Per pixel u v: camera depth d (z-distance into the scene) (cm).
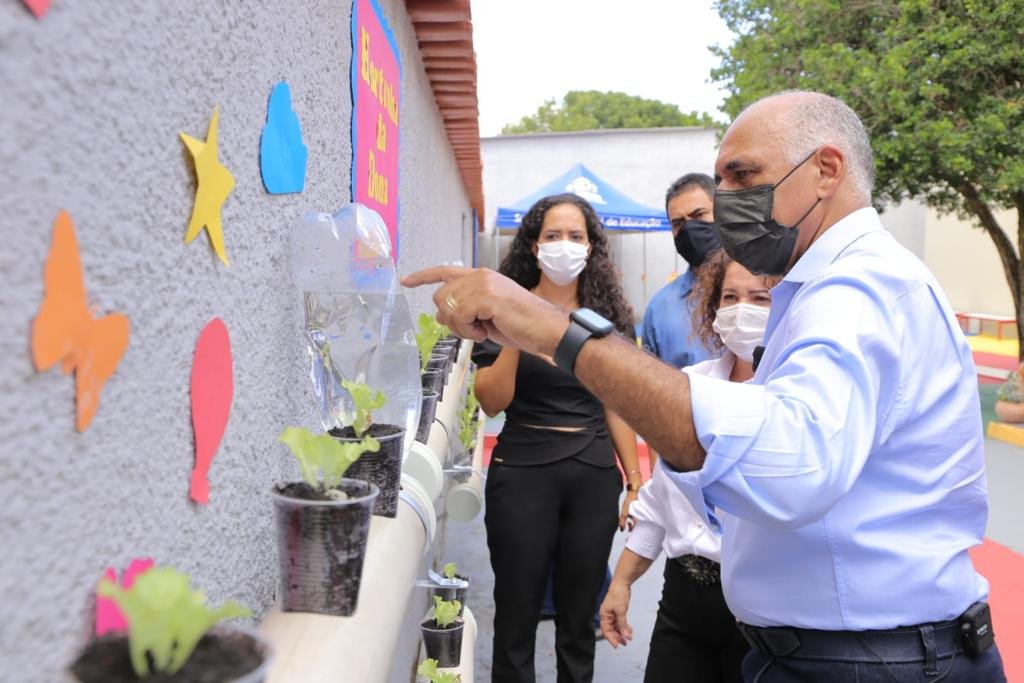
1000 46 877
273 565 115
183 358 82
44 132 56
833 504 111
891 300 123
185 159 81
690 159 2017
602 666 367
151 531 75
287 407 122
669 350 321
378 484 118
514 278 321
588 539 295
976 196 998
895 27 958
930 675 131
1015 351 1770
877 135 971
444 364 226
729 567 149
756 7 1123
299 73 126
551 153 2025
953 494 133
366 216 135
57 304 57
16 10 52
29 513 55
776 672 141
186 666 57
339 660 82
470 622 299
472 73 426
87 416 62
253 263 105
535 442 292
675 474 114
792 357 116
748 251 147
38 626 56
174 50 78
